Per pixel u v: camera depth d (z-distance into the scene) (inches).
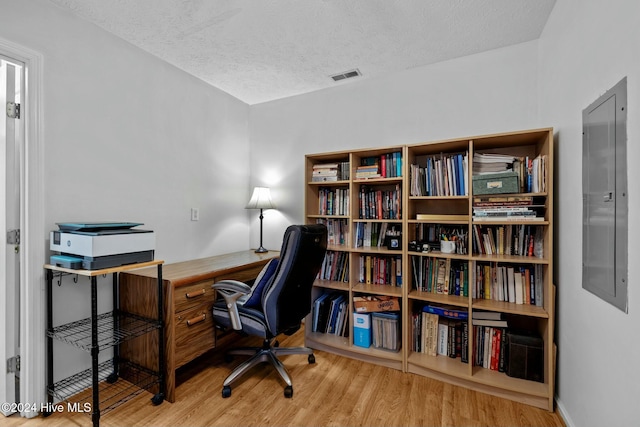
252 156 131.3
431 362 81.6
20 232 65.1
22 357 64.9
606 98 46.7
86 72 75.0
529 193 71.4
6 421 63.2
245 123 130.0
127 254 65.7
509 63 86.0
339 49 88.3
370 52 89.7
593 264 50.9
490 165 77.9
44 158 66.7
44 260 66.7
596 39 50.3
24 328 64.9
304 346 100.5
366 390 75.1
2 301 65.5
